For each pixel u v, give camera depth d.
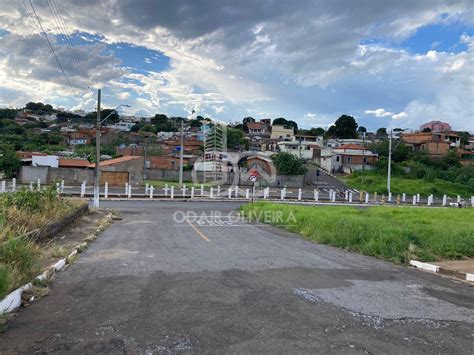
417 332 4.57
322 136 110.25
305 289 6.33
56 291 6.08
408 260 9.44
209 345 4.05
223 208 28.77
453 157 76.50
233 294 5.89
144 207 28.05
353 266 8.56
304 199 39.91
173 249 10.30
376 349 4.04
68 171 49.44
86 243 10.89
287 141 94.88
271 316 4.94
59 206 14.64
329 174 71.25
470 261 9.30
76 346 4.04
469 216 19.94
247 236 13.62
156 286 6.34
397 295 6.20
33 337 4.29
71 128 92.06
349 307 5.43
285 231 15.81
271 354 3.86
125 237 12.81
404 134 101.81
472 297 6.33
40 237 10.20
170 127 113.25
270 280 6.88
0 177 44.53
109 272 7.39
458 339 4.40
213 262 8.48
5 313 4.89
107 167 51.91
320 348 4.02
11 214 10.04
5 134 75.94
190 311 5.09
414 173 67.69
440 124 137.00
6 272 5.39
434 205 40.38
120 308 5.21
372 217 16.11
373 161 75.38
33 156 52.03
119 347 4.01
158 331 4.41
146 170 59.59
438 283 7.28
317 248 11.22
